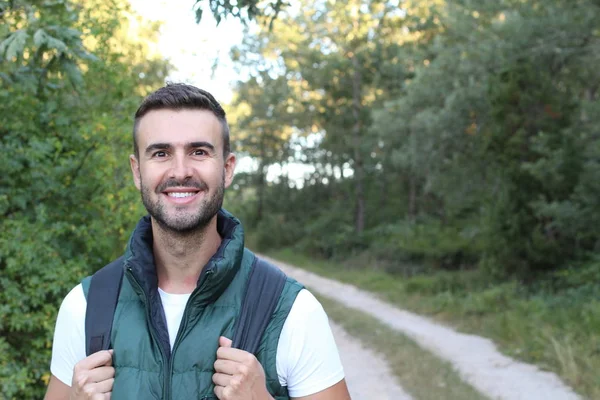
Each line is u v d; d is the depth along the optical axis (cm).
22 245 457
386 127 2236
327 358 167
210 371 157
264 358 162
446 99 1842
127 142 551
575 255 1509
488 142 1530
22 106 495
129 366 158
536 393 772
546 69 1549
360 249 2845
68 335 171
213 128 169
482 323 1252
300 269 2711
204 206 165
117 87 586
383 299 1727
